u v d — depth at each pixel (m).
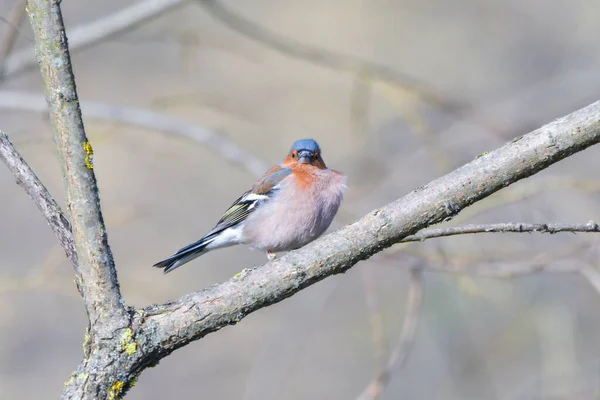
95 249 5.20
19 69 11.36
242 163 12.25
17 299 16.25
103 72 21.03
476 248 10.63
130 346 5.18
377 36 21.08
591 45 18.00
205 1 11.12
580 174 12.55
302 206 8.79
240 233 9.03
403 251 9.66
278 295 5.37
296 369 14.85
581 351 12.55
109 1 20.78
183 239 17.25
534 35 19.33
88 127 13.11
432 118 14.80
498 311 13.33
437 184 5.42
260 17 22.22
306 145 9.16
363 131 12.72
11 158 5.54
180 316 5.28
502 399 12.81
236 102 14.21
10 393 14.89
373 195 13.13
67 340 16.11
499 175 5.31
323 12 22.30
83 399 5.09
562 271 9.58
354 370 14.85
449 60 19.84
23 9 10.98
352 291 15.34
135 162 18.17
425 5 21.17
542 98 15.88
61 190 17.30
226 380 15.43
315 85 20.19
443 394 13.25
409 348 9.13
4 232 17.06
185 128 12.31
